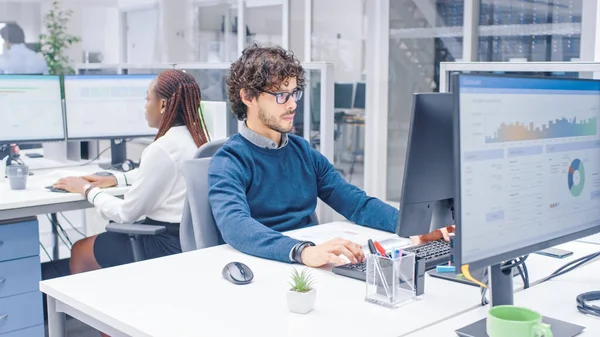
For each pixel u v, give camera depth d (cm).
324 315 120
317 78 267
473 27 441
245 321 117
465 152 100
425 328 115
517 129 111
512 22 420
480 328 112
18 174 257
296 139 200
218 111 294
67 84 304
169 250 232
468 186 101
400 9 486
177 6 664
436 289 138
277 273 148
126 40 698
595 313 120
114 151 322
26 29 639
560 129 122
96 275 147
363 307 125
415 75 485
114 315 120
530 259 161
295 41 569
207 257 162
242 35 609
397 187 508
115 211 234
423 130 139
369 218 191
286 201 191
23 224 234
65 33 653
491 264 106
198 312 122
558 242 123
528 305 126
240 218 166
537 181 117
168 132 236
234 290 135
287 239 157
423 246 169
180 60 671
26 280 237
